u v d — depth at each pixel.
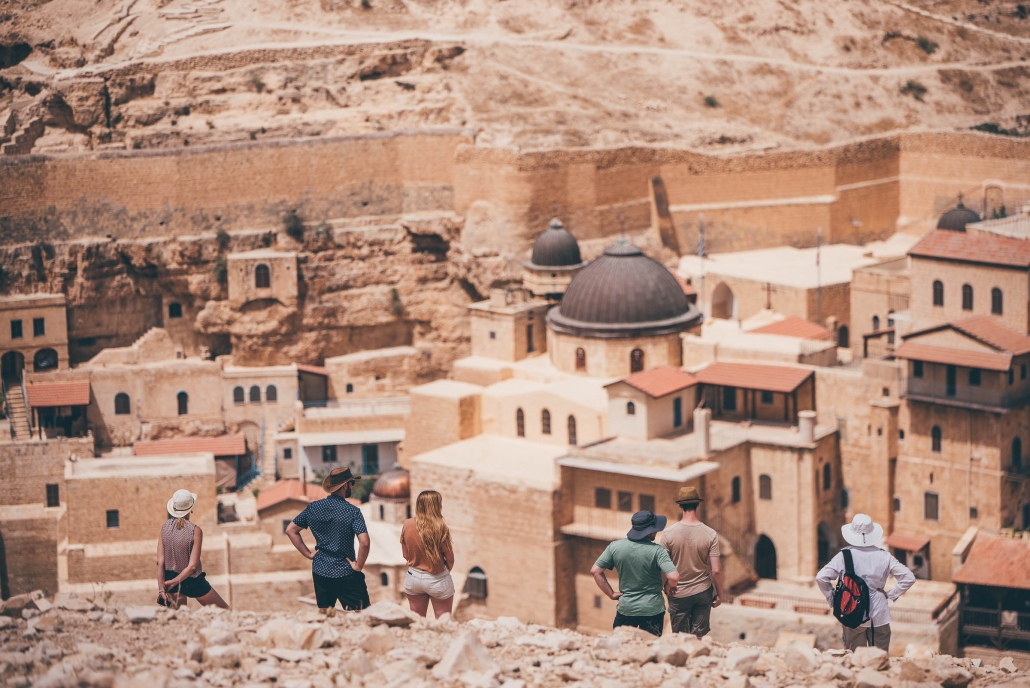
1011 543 105.38
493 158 144.25
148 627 38.25
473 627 38.97
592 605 109.50
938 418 110.25
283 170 146.12
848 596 39.69
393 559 113.31
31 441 127.88
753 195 156.75
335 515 41.81
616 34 169.38
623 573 40.12
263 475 136.75
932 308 115.38
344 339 149.12
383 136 148.00
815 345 119.31
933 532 111.69
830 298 140.00
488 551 112.19
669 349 120.06
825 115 164.25
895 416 111.81
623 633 38.78
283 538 119.94
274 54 159.12
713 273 146.12
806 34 175.12
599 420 114.06
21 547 125.94
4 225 139.12
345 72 159.00
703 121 158.75
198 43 160.00
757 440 110.75
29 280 140.00
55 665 34.06
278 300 144.88
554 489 107.88
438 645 37.31
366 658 35.41
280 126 153.75
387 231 148.38
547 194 144.62
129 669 34.28
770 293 140.88
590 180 147.12
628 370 119.81
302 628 36.72
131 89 155.38
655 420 110.94
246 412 141.75
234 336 145.00
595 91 159.50
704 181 154.62
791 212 157.25
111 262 142.50
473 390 122.81
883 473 112.00
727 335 126.00
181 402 140.75
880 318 138.88
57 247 140.75
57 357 141.12
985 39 180.38
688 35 171.12
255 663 35.41
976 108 170.00
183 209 144.00
